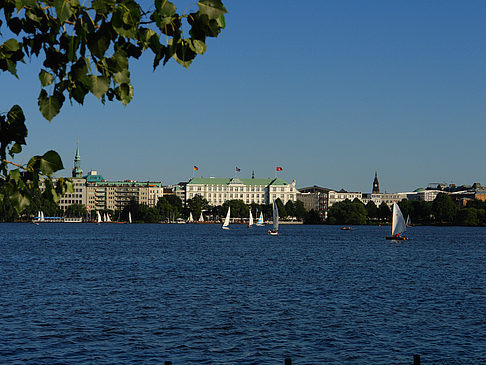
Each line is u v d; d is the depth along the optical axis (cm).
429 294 6044
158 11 766
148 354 3581
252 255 11575
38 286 6412
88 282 6819
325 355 3597
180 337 4006
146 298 5609
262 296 5794
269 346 3791
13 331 4125
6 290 6053
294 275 7750
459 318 4722
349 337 4050
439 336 4094
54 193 862
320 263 9762
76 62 779
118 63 795
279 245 15562
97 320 4528
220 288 6362
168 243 16288
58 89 799
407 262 10144
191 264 9338
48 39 779
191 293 5956
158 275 7625
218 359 3491
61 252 12094
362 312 4953
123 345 3784
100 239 18500
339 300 5581
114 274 7719
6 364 3334
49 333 4081
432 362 3466
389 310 5062
